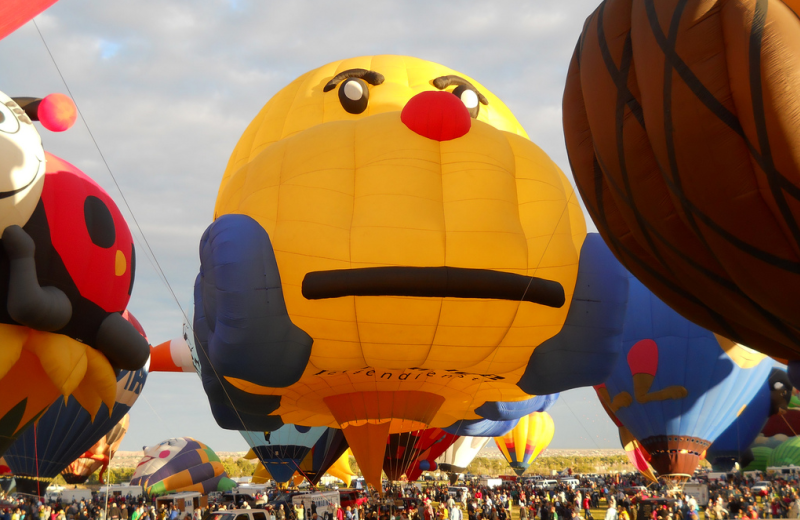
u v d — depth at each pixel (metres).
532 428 47.56
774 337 7.61
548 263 13.21
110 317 13.66
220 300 12.94
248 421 18.58
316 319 12.98
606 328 13.68
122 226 14.52
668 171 6.84
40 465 24.06
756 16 5.99
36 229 12.30
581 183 8.76
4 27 7.02
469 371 14.54
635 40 7.11
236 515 16.17
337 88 15.95
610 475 65.38
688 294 8.33
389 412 16.06
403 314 12.79
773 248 6.42
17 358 11.98
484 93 17.30
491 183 13.19
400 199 12.78
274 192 13.49
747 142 6.18
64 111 11.82
